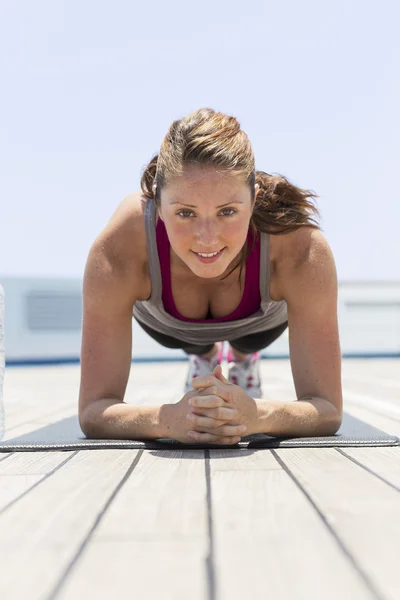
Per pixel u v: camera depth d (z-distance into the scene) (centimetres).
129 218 204
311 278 204
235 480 148
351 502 128
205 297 218
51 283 873
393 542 105
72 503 130
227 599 85
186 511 123
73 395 430
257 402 191
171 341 274
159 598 85
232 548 103
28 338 862
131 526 115
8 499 134
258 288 212
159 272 206
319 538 107
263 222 200
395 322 937
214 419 181
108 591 88
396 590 87
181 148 169
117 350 208
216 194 167
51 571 95
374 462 166
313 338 208
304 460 170
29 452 188
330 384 207
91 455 181
